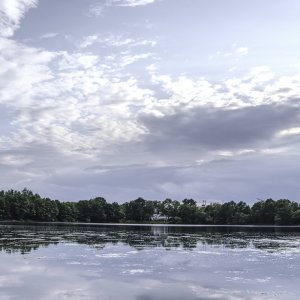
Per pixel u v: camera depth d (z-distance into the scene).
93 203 195.00
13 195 166.00
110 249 44.78
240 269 31.59
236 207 185.75
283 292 23.59
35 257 37.00
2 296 21.88
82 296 22.19
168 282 26.20
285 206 164.38
